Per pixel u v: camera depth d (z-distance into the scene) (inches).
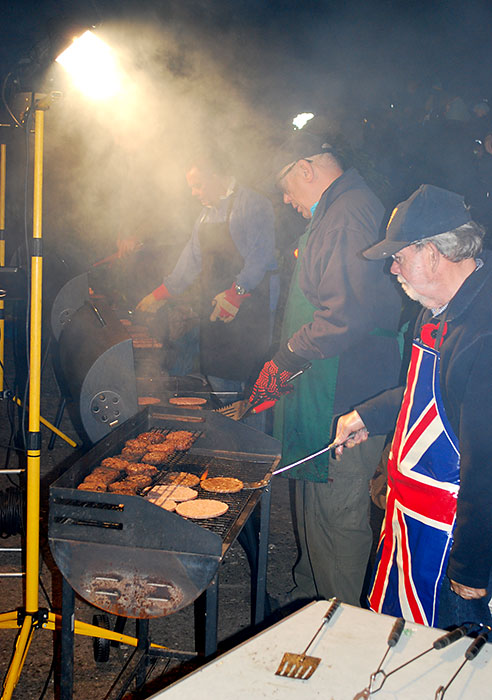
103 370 97.3
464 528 65.7
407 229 66.2
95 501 68.1
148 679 98.1
